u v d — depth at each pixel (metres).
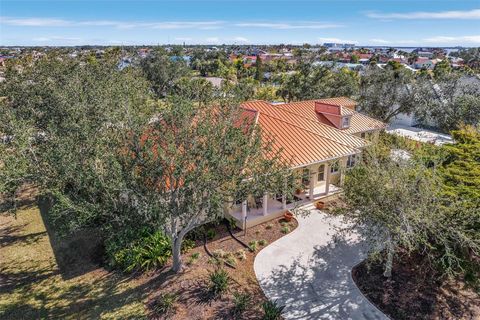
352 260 16.55
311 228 19.61
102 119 15.13
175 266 15.34
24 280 15.34
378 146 15.67
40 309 13.54
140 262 15.62
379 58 150.12
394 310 13.34
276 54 183.62
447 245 12.36
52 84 19.59
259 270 15.76
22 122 15.30
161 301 13.32
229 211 19.53
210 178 11.84
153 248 15.94
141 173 12.10
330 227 19.70
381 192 12.57
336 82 51.44
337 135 26.25
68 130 14.67
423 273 15.20
